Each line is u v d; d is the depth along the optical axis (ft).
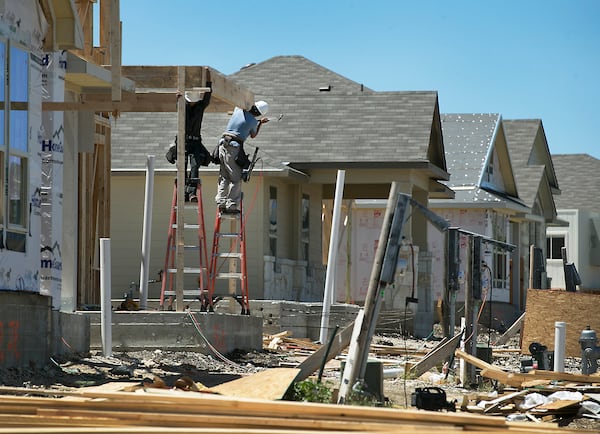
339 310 113.70
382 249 52.31
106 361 73.72
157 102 88.48
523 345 123.75
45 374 65.10
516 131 216.54
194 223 128.57
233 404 42.45
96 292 101.55
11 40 66.49
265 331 111.04
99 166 102.68
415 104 146.20
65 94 91.91
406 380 78.28
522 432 40.68
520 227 202.90
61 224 81.82
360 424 40.04
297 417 41.70
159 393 46.68
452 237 91.61
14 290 66.44
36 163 70.08
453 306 91.20
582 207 250.57
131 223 129.70
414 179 143.43
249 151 133.90
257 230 128.88
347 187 147.54
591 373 89.76
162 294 90.79
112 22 78.02
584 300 122.21
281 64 171.42
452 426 41.01
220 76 90.53
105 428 38.73
